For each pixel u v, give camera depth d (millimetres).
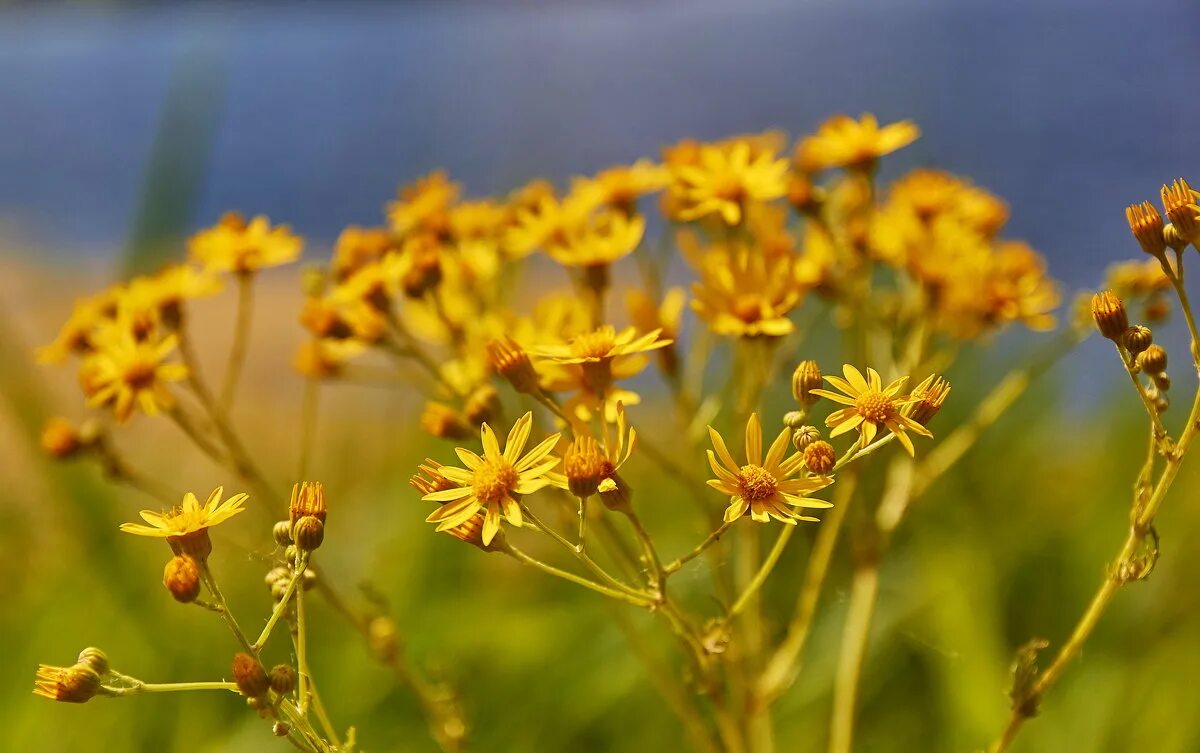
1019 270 546
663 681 521
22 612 629
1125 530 608
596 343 483
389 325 542
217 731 579
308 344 554
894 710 582
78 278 1444
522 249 542
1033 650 479
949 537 599
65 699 450
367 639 522
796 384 465
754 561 539
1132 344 464
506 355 484
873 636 576
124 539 607
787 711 576
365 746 569
